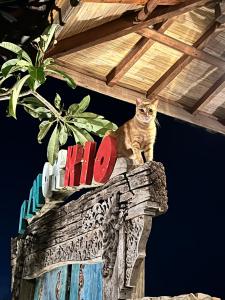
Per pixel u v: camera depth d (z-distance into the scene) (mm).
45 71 3834
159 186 2816
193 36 5848
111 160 3125
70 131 4148
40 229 4156
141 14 4996
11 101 3521
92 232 3309
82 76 5898
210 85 6461
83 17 4867
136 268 2791
